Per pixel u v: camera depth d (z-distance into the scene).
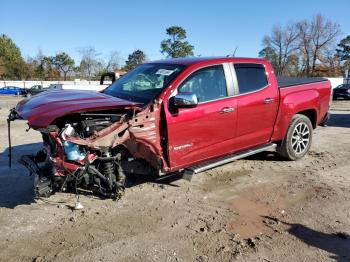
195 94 5.23
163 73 5.61
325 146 8.59
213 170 6.67
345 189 5.80
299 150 7.23
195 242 4.21
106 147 4.75
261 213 4.96
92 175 4.93
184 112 5.29
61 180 4.81
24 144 8.91
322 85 7.58
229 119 5.82
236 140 6.05
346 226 4.59
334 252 4.01
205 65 5.66
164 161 5.29
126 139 4.88
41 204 5.18
